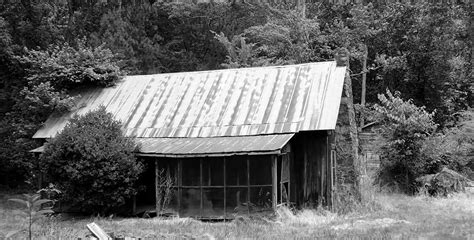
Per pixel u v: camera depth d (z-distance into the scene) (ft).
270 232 53.26
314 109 70.44
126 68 118.52
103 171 67.21
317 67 78.48
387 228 52.65
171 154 66.39
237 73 83.30
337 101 70.69
